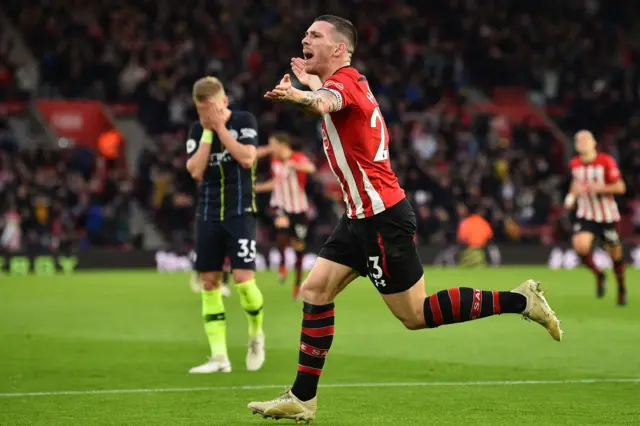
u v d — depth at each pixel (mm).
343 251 10492
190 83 51281
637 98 59500
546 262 46000
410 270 10320
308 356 10477
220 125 14094
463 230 44688
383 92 54500
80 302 26938
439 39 60781
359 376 14242
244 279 14508
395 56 56656
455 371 14711
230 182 14469
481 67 59906
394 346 17625
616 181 26547
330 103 9609
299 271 27516
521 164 51938
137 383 13617
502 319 22047
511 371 14688
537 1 64312
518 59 60062
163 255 43031
